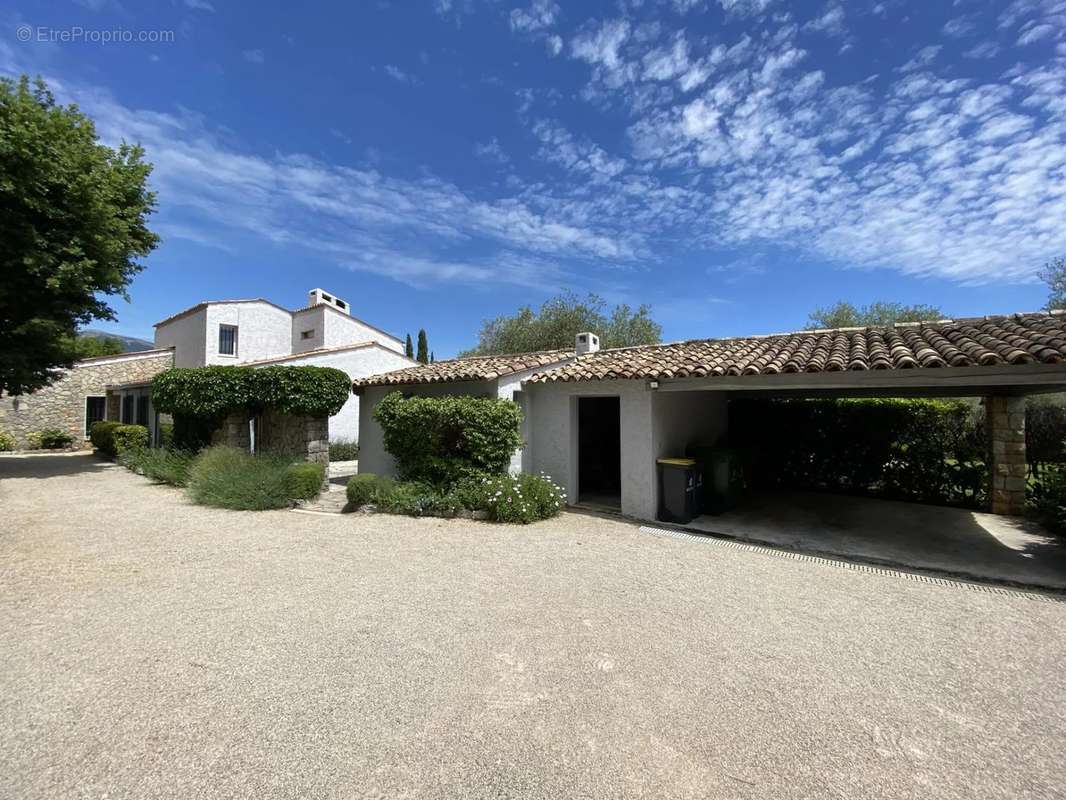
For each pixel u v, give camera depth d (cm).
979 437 1023
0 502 966
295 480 955
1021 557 634
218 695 306
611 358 1033
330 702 300
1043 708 306
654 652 374
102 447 1903
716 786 236
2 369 1370
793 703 308
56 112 1351
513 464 948
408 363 2161
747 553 652
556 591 504
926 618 444
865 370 643
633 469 864
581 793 229
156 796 222
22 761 243
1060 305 1800
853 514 899
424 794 227
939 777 244
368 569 569
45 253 1280
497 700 306
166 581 520
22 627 403
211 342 2200
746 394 1242
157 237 1642
